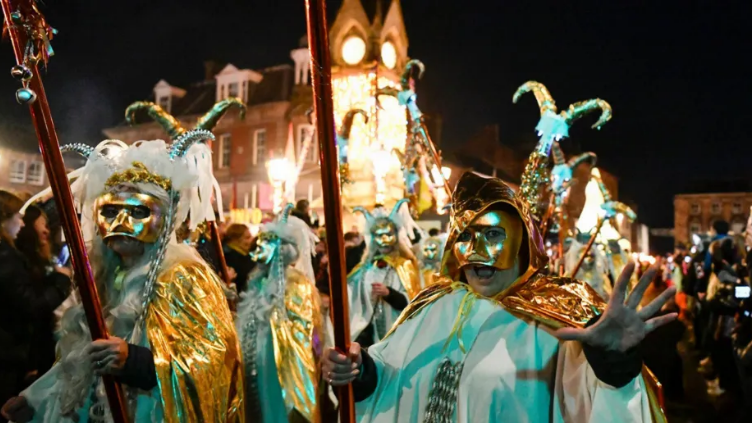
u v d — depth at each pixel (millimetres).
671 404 8305
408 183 7035
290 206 5613
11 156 8039
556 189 4566
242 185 24469
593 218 9797
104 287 3193
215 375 2949
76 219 2619
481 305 2674
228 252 6941
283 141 23969
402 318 2898
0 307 4023
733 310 8641
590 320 2258
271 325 5098
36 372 4312
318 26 2148
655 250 36750
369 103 14039
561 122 3336
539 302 2564
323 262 8383
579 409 2354
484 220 2623
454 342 2668
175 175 3160
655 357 8250
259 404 5039
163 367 2836
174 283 3039
